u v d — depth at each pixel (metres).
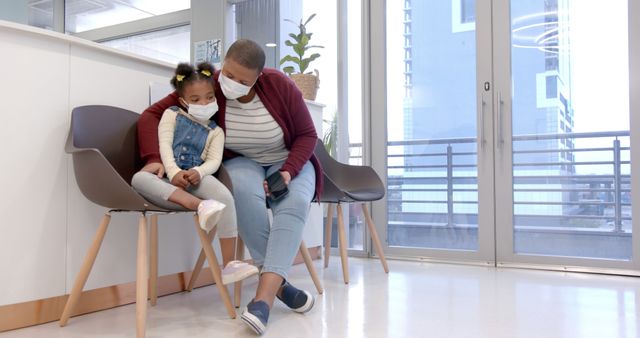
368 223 2.79
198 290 2.28
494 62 3.10
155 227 2.01
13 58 1.62
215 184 1.67
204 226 1.51
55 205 1.74
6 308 1.61
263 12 4.14
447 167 3.27
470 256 3.13
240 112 1.87
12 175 1.62
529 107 3.04
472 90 3.20
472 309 1.94
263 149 1.95
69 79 1.79
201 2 4.25
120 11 4.98
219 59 4.13
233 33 4.23
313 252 3.27
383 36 3.43
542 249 2.99
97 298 1.89
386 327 1.68
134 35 4.88
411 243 3.35
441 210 3.27
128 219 1.99
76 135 1.64
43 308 1.70
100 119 1.76
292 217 1.76
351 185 2.78
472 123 3.20
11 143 1.62
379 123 3.42
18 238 1.63
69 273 1.78
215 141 1.81
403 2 3.41
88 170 1.55
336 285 2.41
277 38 4.08
